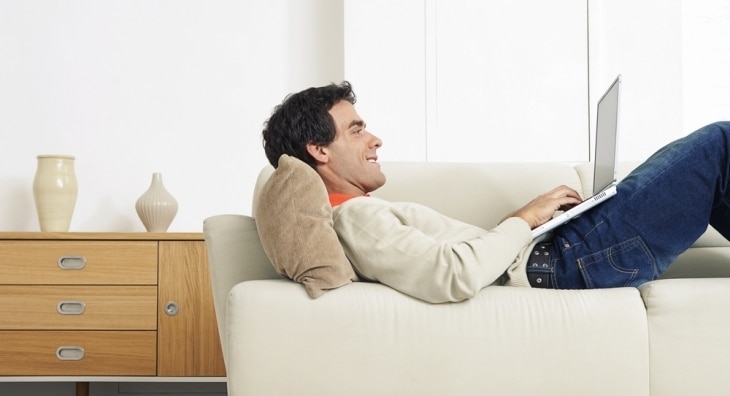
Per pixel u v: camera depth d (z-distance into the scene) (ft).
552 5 11.53
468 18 11.52
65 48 11.50
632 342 4.72
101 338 9.41
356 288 4.84
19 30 11.47
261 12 11.74
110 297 9.45
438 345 4.70
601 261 5.30
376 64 11.41
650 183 5.36
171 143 11.52
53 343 9.39
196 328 9.43
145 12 11.61
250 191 11.55
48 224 10.32
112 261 9.46
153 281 9.46
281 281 4.92
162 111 11.54
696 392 4.73
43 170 10.36
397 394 4.67
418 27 11.47
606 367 4.69
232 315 4.70
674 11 11.50
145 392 10.77
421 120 11.43
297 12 11.78
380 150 11.40
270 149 5.88
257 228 5.15
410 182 6.80
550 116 11.50
